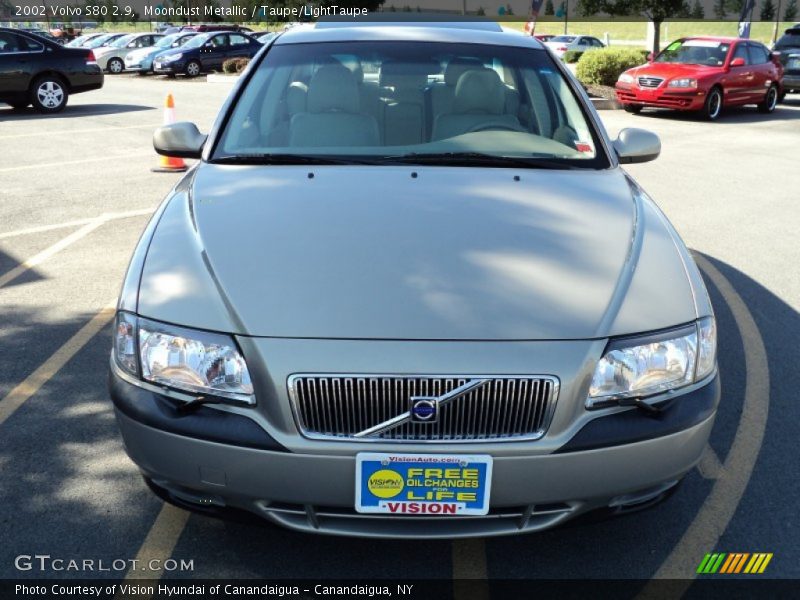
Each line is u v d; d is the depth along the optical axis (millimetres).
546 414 2082
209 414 2133
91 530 2592
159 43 27531
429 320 2121
